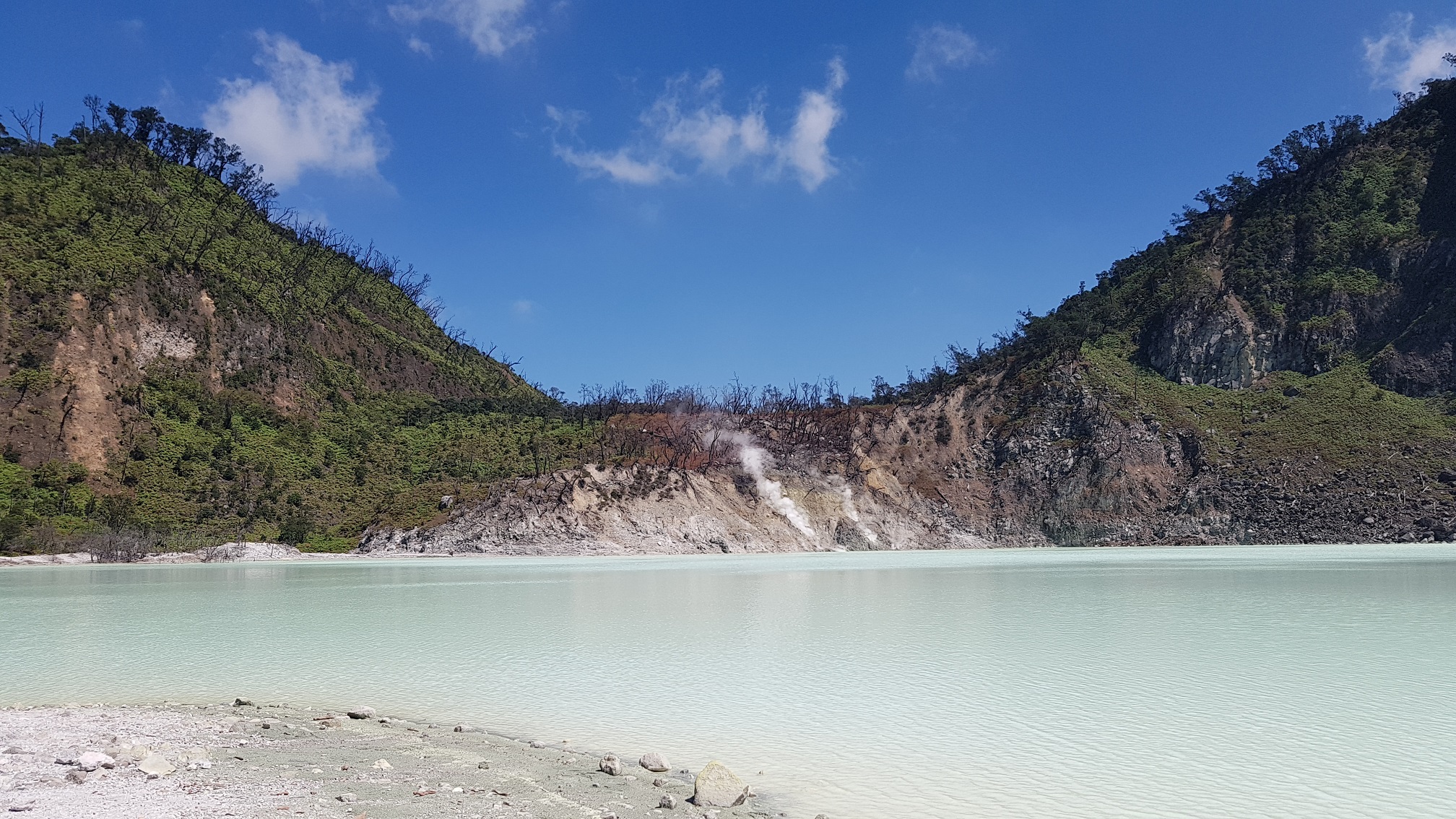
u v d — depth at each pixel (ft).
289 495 356.59
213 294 443.32
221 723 62.90
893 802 44.91
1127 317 486.38
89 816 40.06
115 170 521.65
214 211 560.20
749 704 67.41
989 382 441.27
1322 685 70.44
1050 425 400.88
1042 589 158.40
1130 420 391.24
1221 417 402.52
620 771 50.21
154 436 355.77
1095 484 374.22
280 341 463.42
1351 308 435.12
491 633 108.78
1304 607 122.83
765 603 139.13
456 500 335.06
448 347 631.15
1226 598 135.85
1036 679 74.69
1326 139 539.70
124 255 419.95
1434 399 385.29
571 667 84.43
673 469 352.69
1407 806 43.19
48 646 101.55
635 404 466.70
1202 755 52.19
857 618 118.62
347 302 570.46
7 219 406.00
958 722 60.90
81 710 68.39
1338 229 474.49
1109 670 77.87
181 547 298.76
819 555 311.88
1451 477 334.03
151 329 399.85
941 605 132.77
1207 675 75.25
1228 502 355.15
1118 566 223.92
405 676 81.35
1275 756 51.60
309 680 80.28
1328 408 390.01
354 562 283.38
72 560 274.36
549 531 311.47
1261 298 452.35
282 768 50.16
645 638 102.63
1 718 64.64
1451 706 63.21
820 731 59.21
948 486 391.04
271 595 163.73
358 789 45.96
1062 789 46.47
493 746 56.75
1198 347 440.86
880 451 406.82
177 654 95.40
